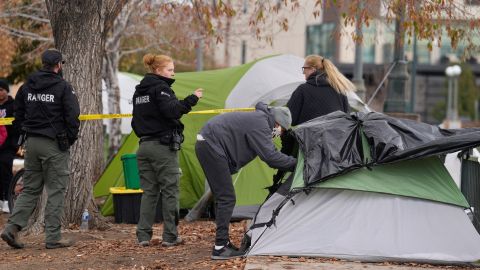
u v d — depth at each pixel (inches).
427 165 536.4
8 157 831.1
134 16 1217.4
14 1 1242.6
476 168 607.5
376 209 522.3
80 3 678.5
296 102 616.1
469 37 791.7
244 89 842.8
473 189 617.9
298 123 617.9
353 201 525.7
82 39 685.9
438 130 551.5
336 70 621.3
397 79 1268.5
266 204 541.3
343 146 530.6
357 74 1264.8
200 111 796.0
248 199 782.5
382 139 525.3
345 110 625.0
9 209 809.5
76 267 515.2
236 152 522.3
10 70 1449.3
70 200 690.8
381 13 924.0
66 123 576.1
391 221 518.9
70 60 687.1
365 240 514.9
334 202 526.6
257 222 536.7
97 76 700.7
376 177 528.1
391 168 532.4
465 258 511.5
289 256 516.7
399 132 539.5
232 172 526.3
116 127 1333.7
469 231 522.9
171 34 1325.0
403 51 1264.8
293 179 529.3
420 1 748.6
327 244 515.8
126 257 546.6
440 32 780.0
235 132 519.5
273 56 876.6
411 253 510.6
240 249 535.8
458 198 529.3
